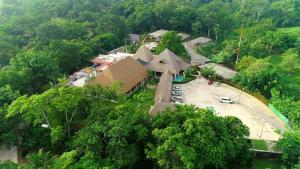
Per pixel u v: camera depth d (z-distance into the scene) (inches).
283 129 2674.7
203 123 1903.3
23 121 2237.9
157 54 3991.1
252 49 4370.1
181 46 4042.8
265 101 3068.4
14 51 3531.0
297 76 3932.1
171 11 5600.4
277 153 2304.4
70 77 3427.7
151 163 2102.6
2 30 4210.1
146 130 1953.7
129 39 5044.3
